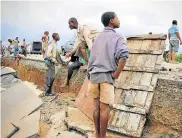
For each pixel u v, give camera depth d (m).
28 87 8.08
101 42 3.38
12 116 5.93
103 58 3.31
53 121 4.98
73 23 5.47
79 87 6.62
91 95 3.57
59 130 4.55
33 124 5.07
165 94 4.39
